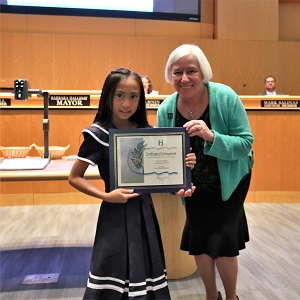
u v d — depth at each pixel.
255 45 6.20
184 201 1.65
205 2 6.23
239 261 2.47
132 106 1.26
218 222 1.55
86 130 1.27
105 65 5.96
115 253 1.22
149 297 1.24
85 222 3.40
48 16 5.86
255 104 3.96
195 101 1.58
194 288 2.09
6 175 1.71
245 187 1.64
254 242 2.87
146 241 1.27
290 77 6.32
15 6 5.77
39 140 3.73
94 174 1.70
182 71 1.49
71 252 2.67
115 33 6.04
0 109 3.67
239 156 1.48
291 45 6.28
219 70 6.16
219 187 1.58
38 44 5.80
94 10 5.93
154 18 6.08
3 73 5.75
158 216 2.16
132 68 6.03
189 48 1.50
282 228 3.24
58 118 3.72
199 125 1.38
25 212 3.70
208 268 1.63
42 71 5.82
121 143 1.26
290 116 4.01
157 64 6.07
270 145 4.02
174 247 2.19
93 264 1.24
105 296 1.21
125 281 1.23
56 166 2.03
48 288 2.09
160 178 1.27
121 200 1.20
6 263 2.45
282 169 4.06
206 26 6.24
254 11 6.17
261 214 3.68
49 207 3.88
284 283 2.13
